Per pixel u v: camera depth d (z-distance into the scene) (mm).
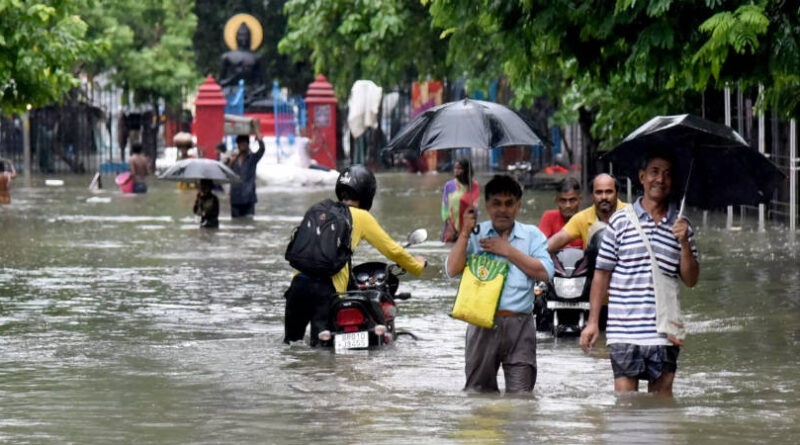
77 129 124312
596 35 32281
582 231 28391
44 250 49375
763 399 20203
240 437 17156
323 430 17562
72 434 17516
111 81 126500
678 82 43906
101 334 28875
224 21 140375
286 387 21906
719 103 59500
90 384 22344
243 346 27047
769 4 30422
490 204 20016
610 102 58781
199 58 142625
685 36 31266
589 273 28391
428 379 22734
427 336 28453
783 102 38375
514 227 20125
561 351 26328
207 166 60156
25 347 26906
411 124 22344
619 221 19125
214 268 42969
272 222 63969
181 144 99125
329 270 26453
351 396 20812
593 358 25328
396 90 130375
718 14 29188
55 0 60062
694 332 28328
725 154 19047
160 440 17016
